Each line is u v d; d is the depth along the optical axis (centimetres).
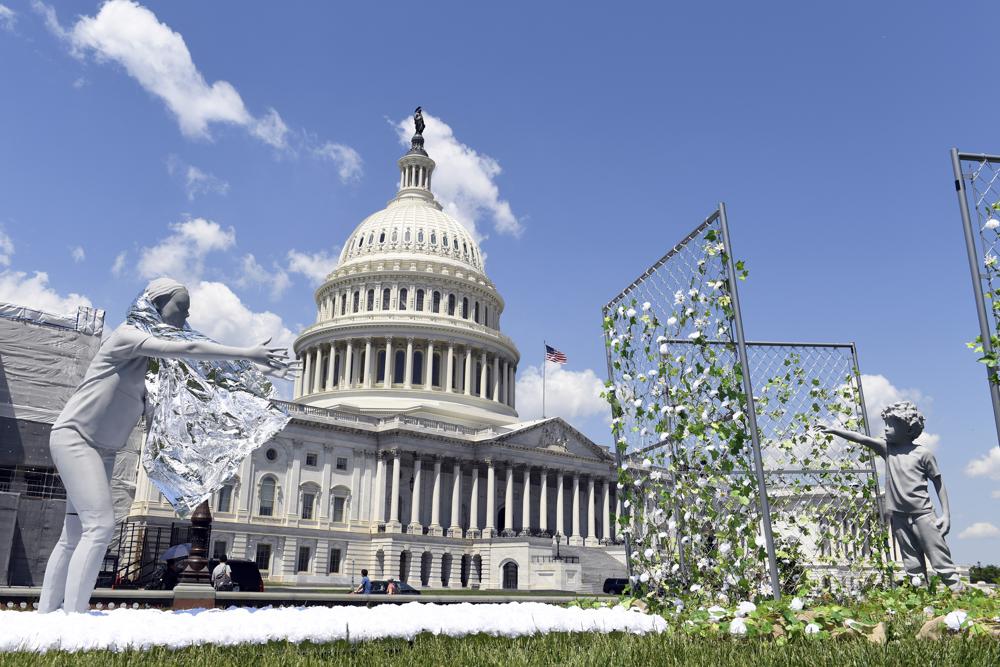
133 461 5478
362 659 892
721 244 1410
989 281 1359
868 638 948
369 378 11825
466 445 10556
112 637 927
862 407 1991
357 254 13300
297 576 8988
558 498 11138
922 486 1628
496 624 1127
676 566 1430
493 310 13488
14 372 4659
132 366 1181
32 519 3903
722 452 1386
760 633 1010
